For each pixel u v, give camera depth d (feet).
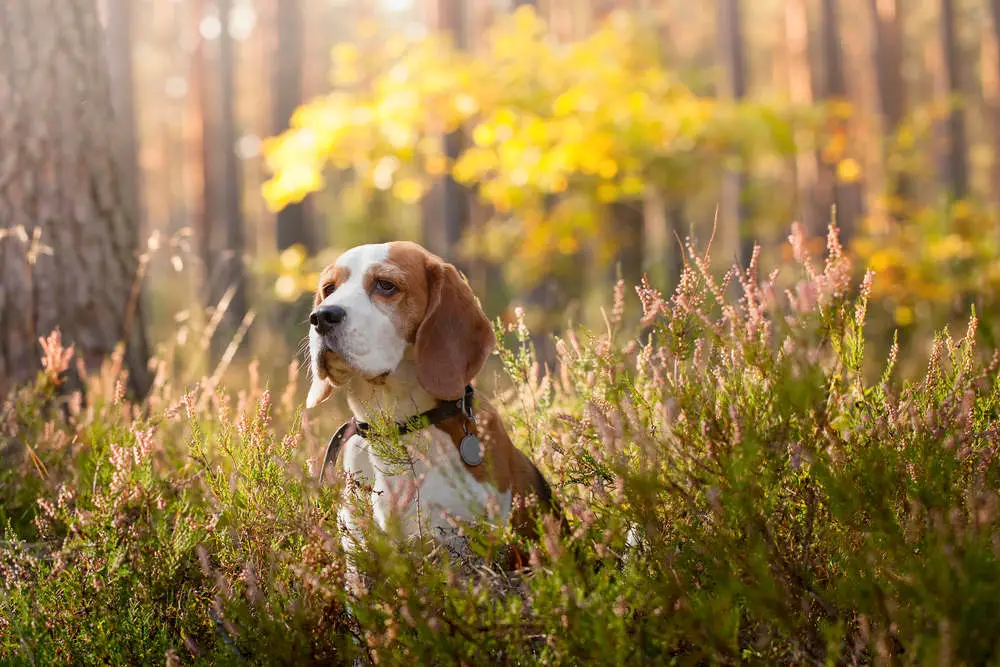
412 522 9.13
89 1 17.98
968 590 5.86
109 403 13.85
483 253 39.37
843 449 7.39
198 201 68.23
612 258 36.65
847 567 6.88
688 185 35.04
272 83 56.75
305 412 9.75
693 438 7.67
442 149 36.37
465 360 10.32
